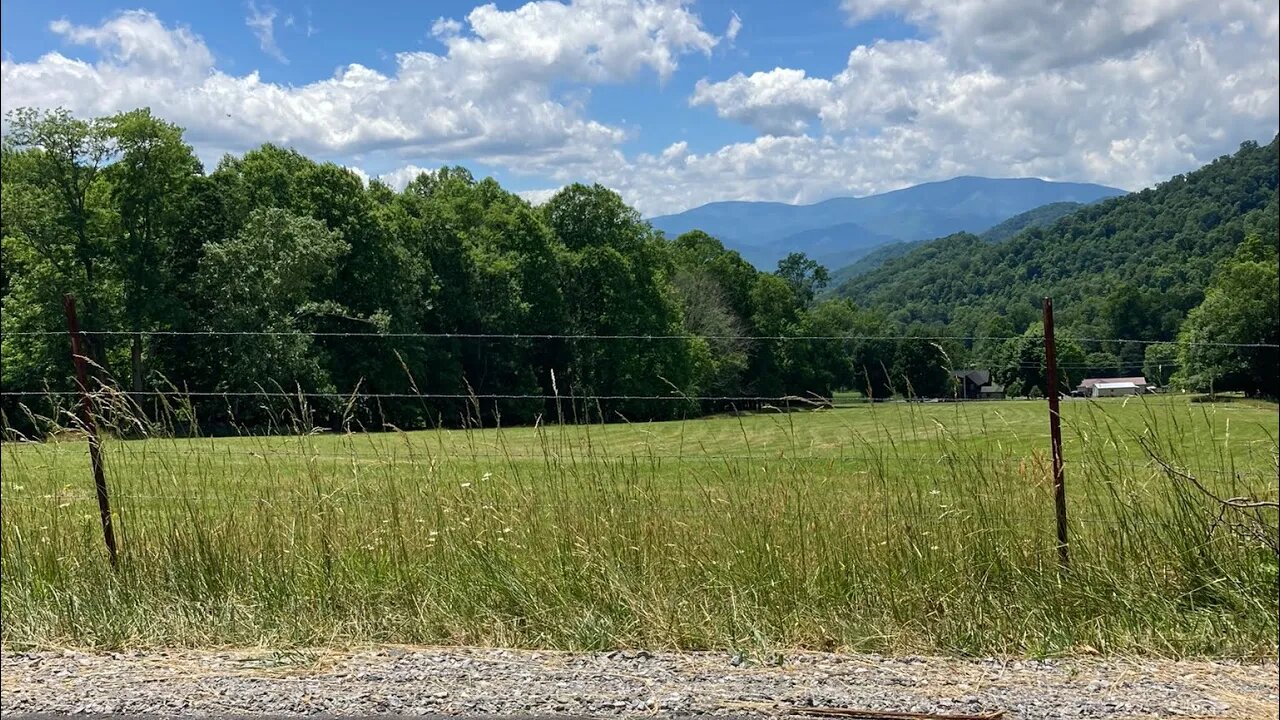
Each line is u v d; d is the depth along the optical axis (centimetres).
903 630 477
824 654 454
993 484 568
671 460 634
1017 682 409
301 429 643
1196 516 532
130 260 3828
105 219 3878
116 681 410
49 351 3588
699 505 577
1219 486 543
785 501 571
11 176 3756
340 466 628
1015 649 462
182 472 633
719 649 462
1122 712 370
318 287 4334
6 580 543
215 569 547
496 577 526
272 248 3938
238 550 556
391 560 550
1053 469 537
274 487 607
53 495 611
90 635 483
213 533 566
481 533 557
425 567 541
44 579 545
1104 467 564
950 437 611
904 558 526
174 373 4059
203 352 4003
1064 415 614
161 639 477
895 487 573
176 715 368
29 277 3688
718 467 614
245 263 3916
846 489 578
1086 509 558
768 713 369
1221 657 449
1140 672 424
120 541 572
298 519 579
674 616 484
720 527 557
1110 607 492
